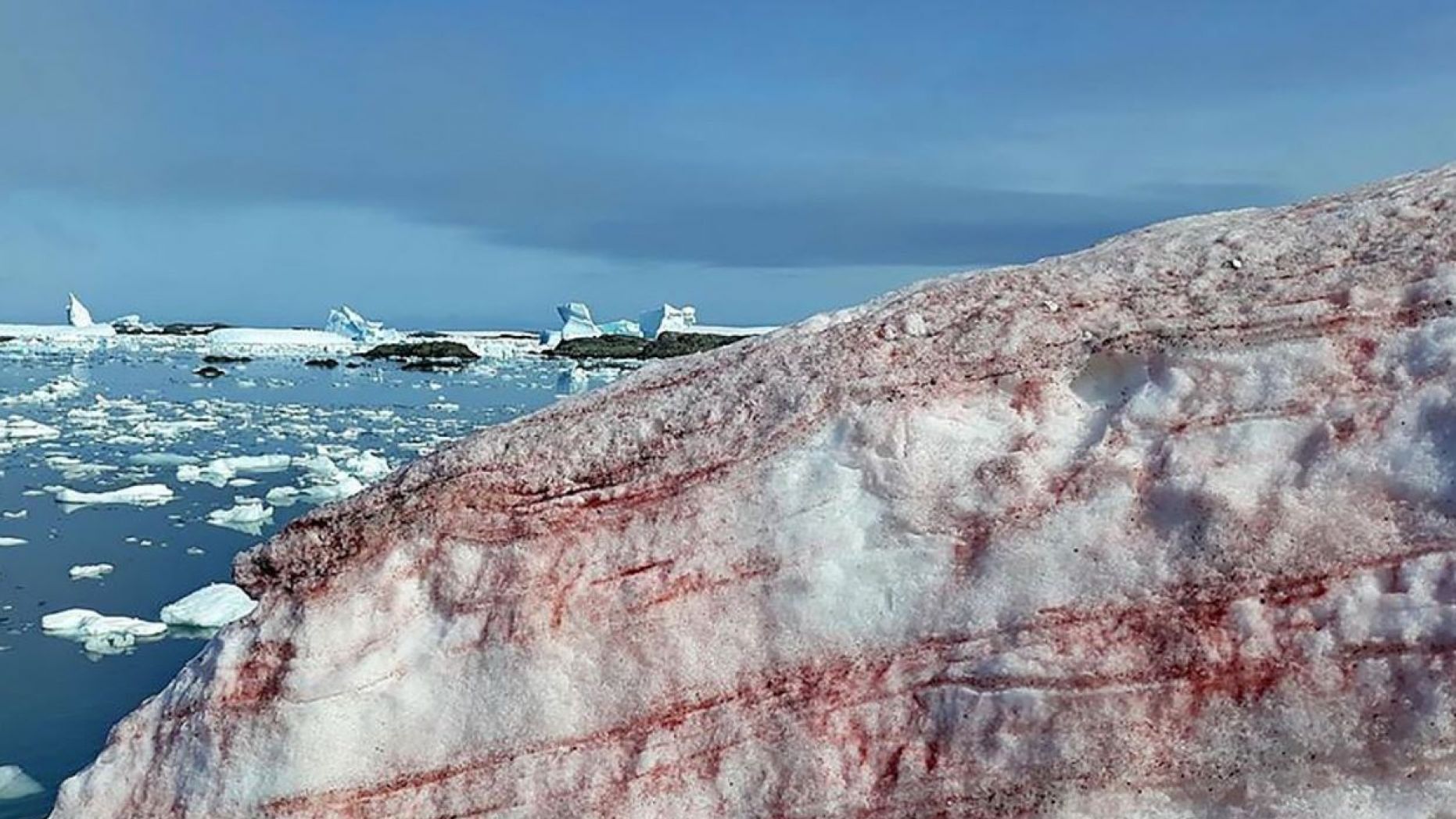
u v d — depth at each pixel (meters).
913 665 3.34
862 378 3.66
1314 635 3.05
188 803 3.69
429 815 3.53
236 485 16.25
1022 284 3.86
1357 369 3.29
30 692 7.80
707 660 3.48
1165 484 3.30
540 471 3.81
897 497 3.48
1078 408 3.54
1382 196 3.76
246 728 3.68
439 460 3.96
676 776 3.40
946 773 3.21
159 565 11.46
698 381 3.91
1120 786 3.08
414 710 3.62
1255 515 3.18
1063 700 3.16
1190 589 3.18
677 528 3.61
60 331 59.75
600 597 3.60
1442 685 2.91
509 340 61.19
